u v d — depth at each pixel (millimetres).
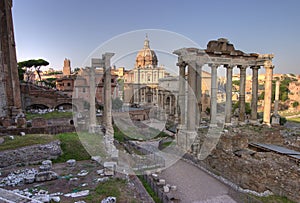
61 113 37594
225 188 14062
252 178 14289
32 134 21891
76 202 10258
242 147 19969
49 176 13406
